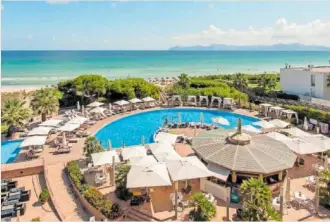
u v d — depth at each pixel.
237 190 20.56
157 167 20.86
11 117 34.44
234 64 177.12
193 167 20.72
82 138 34.78
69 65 149.88
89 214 19.47
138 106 50.75
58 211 19.59
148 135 37.50
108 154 24.17
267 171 20.50
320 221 17.88
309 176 24.19
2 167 25.25
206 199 18.20
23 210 19.72
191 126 39.47
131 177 19.59
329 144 25.91
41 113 39.47
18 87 78.06
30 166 25.67
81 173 23.72
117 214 18.56
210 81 59.12
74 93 50.81
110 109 46.75
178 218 18.41
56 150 30.36
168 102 53.75
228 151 22.92
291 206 19.64
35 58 197.88
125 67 146.62
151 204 20.00
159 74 119.12
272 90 59.34
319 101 44.22
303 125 38.34
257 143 24.36
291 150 24.97
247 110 48.53
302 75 49.94
